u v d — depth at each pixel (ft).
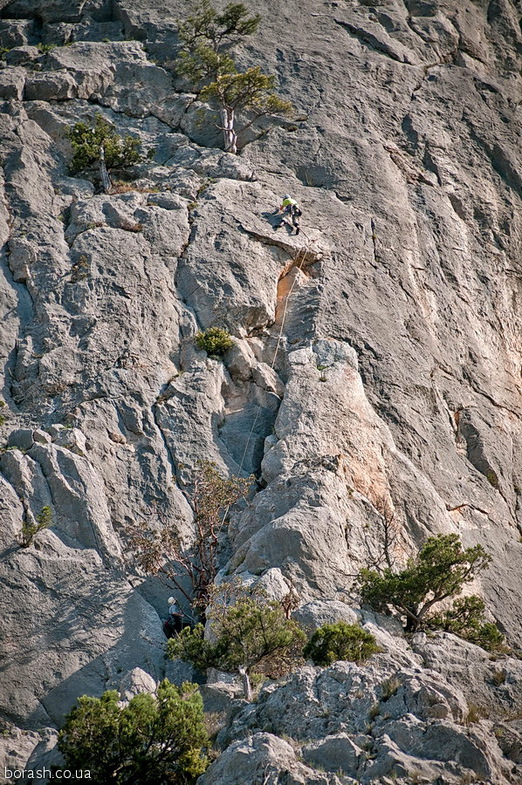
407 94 441.68
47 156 372.17
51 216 342.03
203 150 385.29
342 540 241.96
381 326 323.98
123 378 287.48
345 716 168.04
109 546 246.88
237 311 312.71
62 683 220.02
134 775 168.04
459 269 374.43
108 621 232.73
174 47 436.76
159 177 368.89
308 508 243.19
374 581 227.40
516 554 288.10
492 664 203.41
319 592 228.63
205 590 242.58
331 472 256.93
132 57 427.33
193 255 327.06
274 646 195.93
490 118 449.06
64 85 400.26
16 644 223.30
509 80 483.51
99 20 461.78
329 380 291.38
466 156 426.92
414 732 158.10
